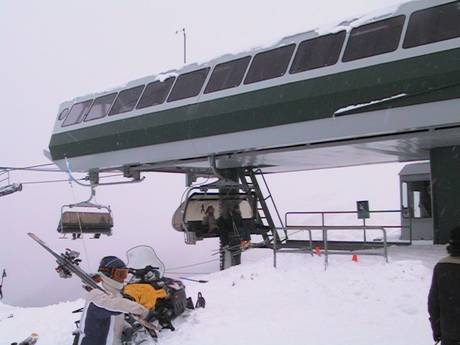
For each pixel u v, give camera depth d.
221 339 6.88
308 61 11.95
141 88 15.98
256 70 12.97
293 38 12.52
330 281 9.70
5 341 7.48
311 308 8.35
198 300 8.66
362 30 11.23
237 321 7.77
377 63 10.71
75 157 17.66
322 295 9.05
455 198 13.02
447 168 13.17
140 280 7.51
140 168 16.69
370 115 10.84
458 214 12.91
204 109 13.78
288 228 11.52
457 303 3.98
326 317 7.79
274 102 12.25
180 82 14.85
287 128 12.17
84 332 4.65
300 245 15.69
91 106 17.44
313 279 9.97
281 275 10.53
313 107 11.62
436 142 12.38
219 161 15.35
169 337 7.04
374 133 11.07
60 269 5.14
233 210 16.23
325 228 10.89
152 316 6.87
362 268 10.13
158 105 15.06
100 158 16.92
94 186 18.02
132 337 6.60
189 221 15.34
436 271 4.14
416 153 14.85
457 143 12.65
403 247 12.74
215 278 11.47
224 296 9.54
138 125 15.41
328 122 11.48
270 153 13.66
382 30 10.89
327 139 11.80
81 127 17.38
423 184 17.06
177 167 17.52
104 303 4.68
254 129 12.77
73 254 5.37
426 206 16.95
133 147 15.66
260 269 11.27
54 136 18.42
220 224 15.90
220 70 13.89
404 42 10.43
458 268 4.04
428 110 10.12
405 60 10.34
